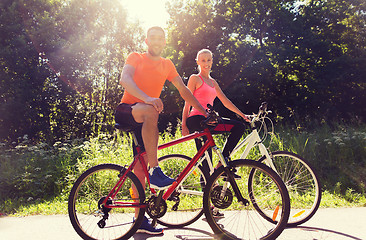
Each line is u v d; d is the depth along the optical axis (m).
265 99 23.22
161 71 2.95
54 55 17.66
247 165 2.68
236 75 22.06
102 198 2.82
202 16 23.28
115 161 5.82
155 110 2.68
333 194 4.92
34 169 6.02
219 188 2.87
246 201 2.78
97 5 20.19
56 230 3.20
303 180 3.65
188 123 3.64
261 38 24.62
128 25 22.27
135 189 2.83
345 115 22.20
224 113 21.30
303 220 3.19
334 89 23.05
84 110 20.47
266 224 3.20
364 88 22.91
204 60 3.75
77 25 19.05
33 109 18.31
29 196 5.39
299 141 7.06
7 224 3.48
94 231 2.92
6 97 17.80
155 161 2.70
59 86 19.14
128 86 2.62
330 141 6.97
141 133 2.81
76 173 5.83
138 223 2.77
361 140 6.98
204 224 3.37
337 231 2.99
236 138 3.31
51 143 15.27
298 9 27.03
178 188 3.23
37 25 18.34
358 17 25.19
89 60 18.95
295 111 21.70
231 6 24.61
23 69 17.59
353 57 24.70
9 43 17.31
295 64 23.88
